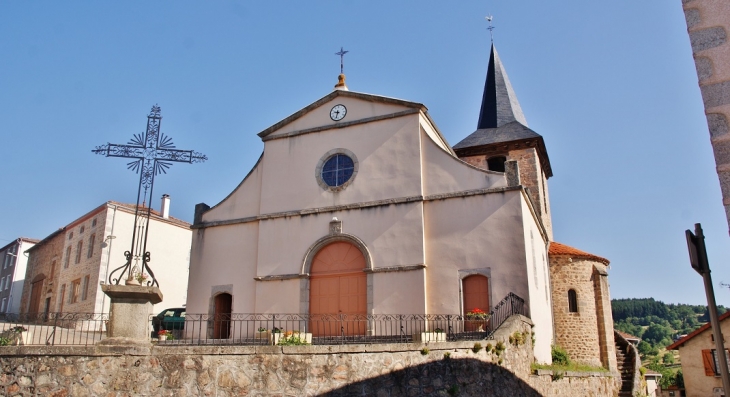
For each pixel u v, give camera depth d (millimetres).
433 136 21984
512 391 13781
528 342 15891
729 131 6078
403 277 18625
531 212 20359
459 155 29406
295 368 10797
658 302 106688
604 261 25297
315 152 21141
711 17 6453
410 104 20188
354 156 20516
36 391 9789
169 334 18656
